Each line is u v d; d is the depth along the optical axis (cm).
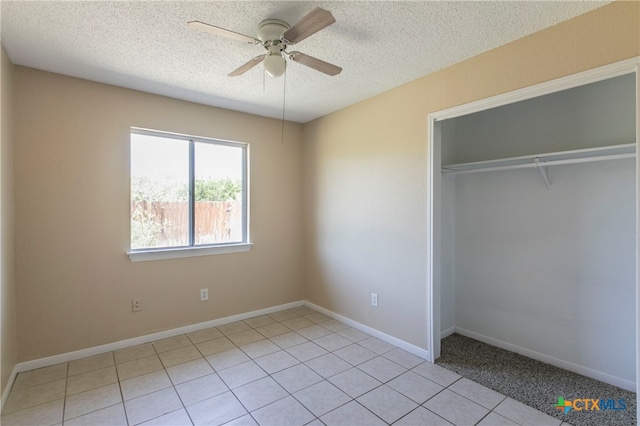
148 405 211
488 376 246
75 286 273
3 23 190
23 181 251
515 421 194
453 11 182
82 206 276
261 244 388
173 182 330
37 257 257
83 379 241
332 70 211
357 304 343
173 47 221
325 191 384
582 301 248
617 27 175
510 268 290
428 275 272
